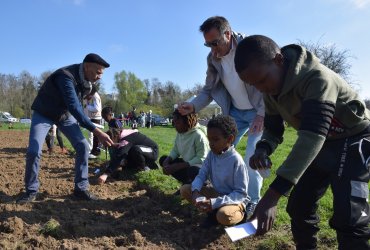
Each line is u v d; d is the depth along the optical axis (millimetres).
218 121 3994
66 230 3988
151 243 3758
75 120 5555
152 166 7312
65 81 5055
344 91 2719
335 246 3652
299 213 3170
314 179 3061
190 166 5133
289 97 2672
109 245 3646
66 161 9078
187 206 4832
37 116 5262
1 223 3977
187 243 3816
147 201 5266
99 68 5230
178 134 5461
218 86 4980
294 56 2627
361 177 2691
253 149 4520
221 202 3869
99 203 5242
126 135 6922
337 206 2695
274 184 2379
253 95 4641
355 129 2779
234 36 4551
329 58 31984
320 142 2359
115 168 6660
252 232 2570
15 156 10195
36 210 4734
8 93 65812
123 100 75375
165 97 74062
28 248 3516
